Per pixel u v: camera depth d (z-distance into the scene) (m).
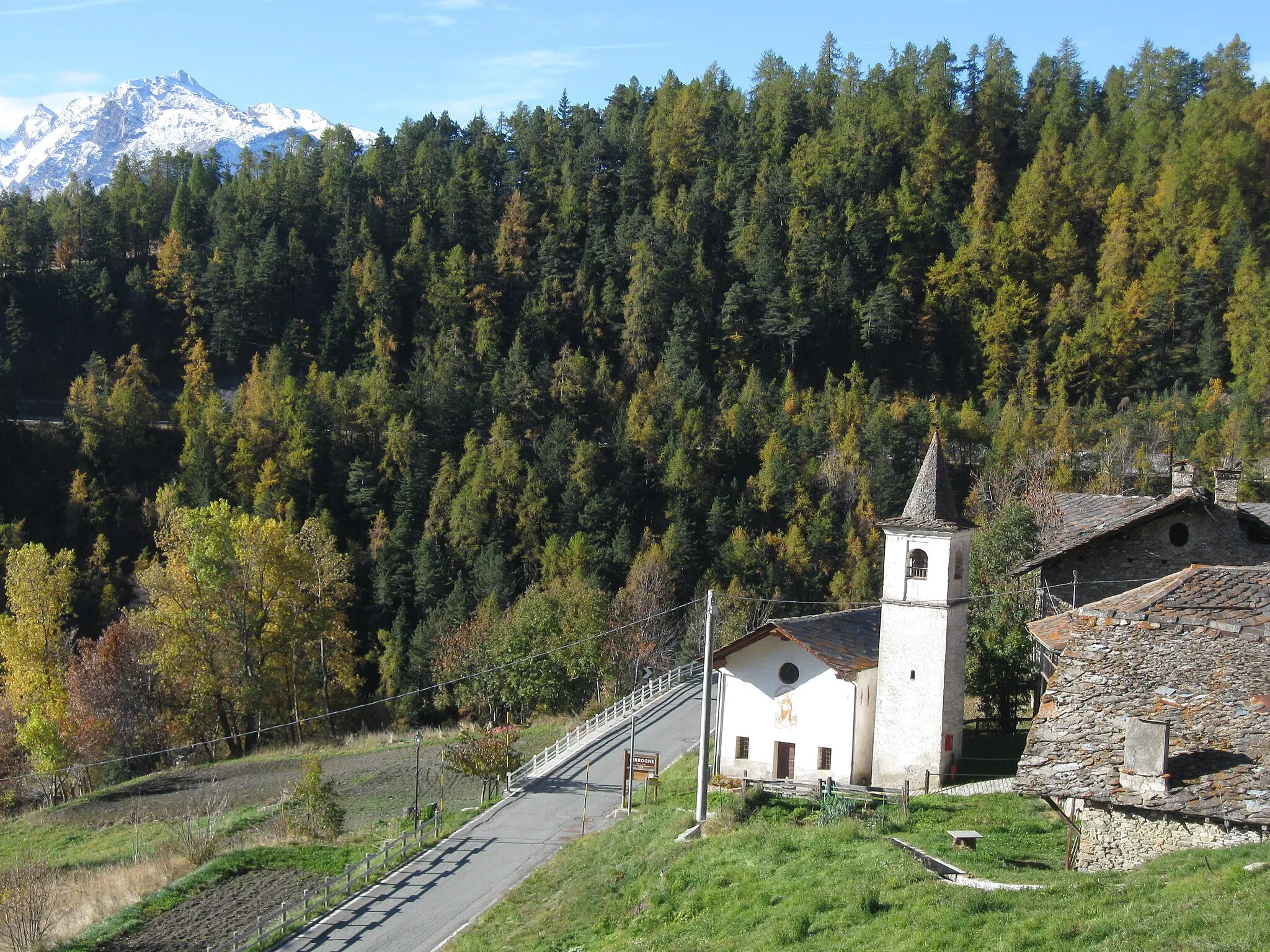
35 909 33.34
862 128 167.50
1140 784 19.50
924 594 37.34
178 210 154.25
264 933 31.98
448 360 128.62
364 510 108.00
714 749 44.47
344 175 163.38
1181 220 144.38
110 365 134.75
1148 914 17.02
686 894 27.64
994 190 159.00
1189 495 36.81
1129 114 172.88
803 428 112.44
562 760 48.34
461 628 77.88
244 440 109.69
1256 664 21.52
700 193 158.38
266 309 143.50
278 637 69.19
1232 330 125.81
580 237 161.75
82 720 64.12
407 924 32.31
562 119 192.88
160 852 42.00
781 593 90.00
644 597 79.69
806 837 28.92
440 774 52.22
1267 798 18.55
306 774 43.72
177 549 68.25
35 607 69.25
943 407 117.56
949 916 19.88
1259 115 162.88
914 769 37.22
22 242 143.25
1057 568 39.00
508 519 103.69
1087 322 132.12
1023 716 44.97
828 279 142.12
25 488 107.88
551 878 33.88
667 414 120.75
